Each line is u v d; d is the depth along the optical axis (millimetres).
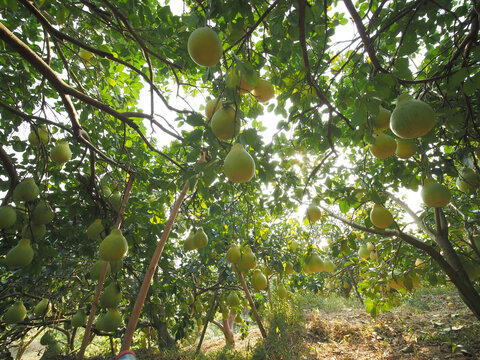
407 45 2029
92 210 4121
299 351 5738
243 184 4086
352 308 9945
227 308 8555
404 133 1779
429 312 8141
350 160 5496
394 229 4332
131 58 3775
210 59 1527
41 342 6422
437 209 4422
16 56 3752
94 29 3490
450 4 2564
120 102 4750
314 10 2039
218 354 6645
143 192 5305
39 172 4062
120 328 6922
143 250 4863
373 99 1785
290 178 4191
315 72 2475
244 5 1712
